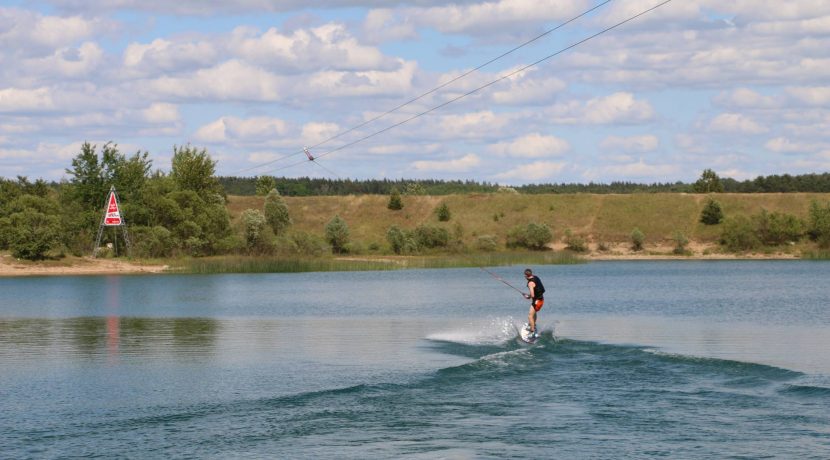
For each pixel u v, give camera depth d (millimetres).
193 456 17047
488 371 25359
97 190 107562
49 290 66000
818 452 16953
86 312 47312
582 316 43062
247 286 70562
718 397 21625
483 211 152375
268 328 38562
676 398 21562
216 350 30875
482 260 104312
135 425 19312
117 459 16812
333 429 18969
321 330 37562
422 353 29922
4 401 21781
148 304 52688
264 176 168000
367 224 152500
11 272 86625
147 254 99875
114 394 22609
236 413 20406
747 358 28375
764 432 18375
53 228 92188
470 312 46250
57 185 152375
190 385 23781
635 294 58000
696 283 70000
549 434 18422
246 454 17203
